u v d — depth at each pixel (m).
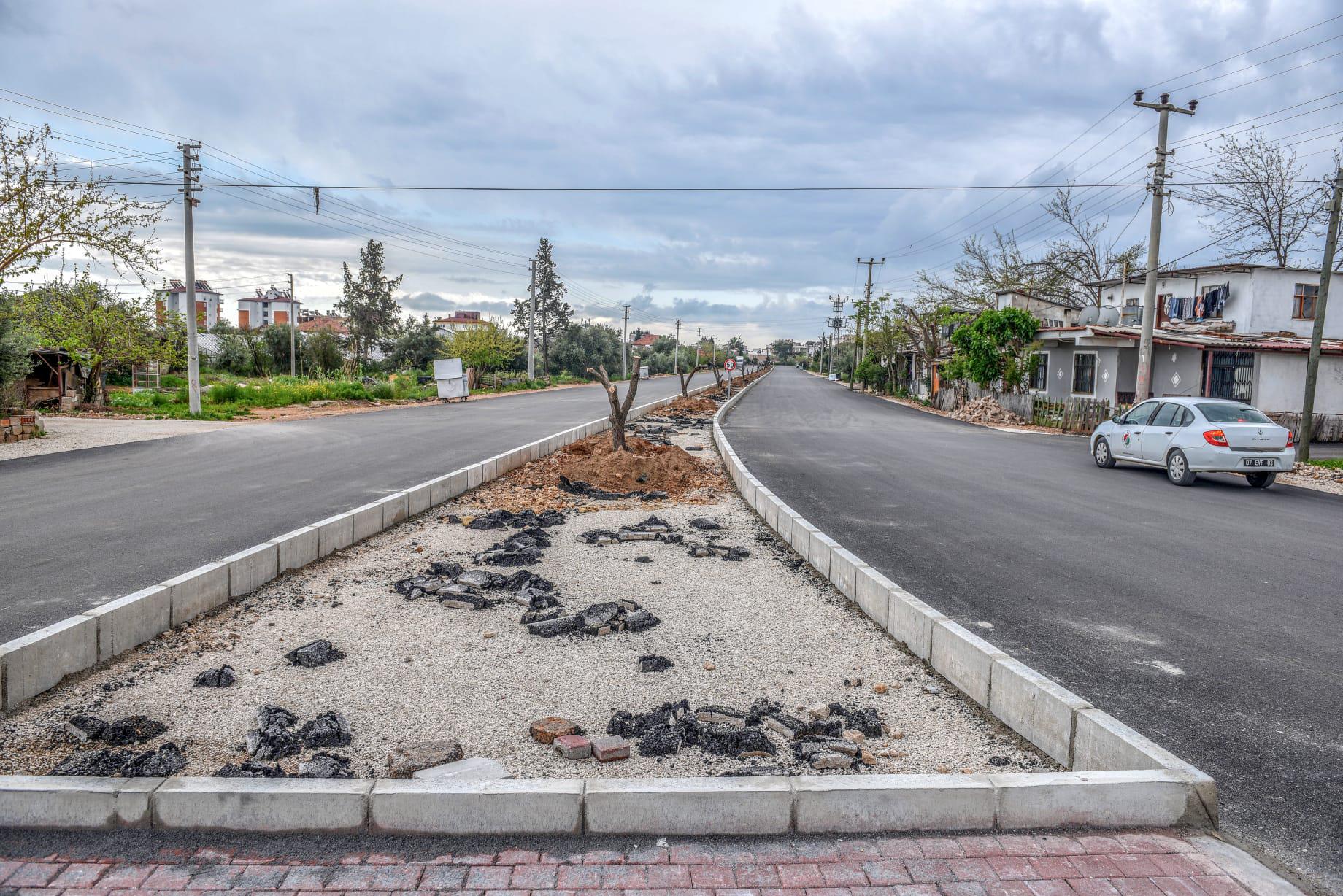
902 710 4.68
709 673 5.18
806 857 3.18
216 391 30.59
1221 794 3.76
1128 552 8.74
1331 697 4.89
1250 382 24.08
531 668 5.20
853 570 6.74
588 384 67.81
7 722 4.32
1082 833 3.40
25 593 6.55
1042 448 20.56
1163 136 21.80
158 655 5.32
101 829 3.39
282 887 2.98
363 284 66.69
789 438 22.34
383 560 7.91
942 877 3.05
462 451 17.20
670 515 10.67
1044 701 4.17
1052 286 43.97
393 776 3.77
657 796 3.35
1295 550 8.89
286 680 4.94
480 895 2.93
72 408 25.92
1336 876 3.12
